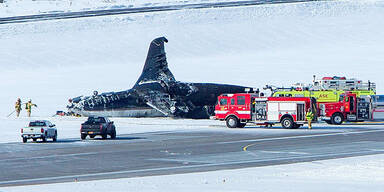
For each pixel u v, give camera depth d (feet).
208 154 376.89
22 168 315.58
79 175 282.97
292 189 212.02
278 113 627.05
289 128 622.54
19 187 237.66
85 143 478.18
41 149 428.97
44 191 220.64
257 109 635.25
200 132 581.12
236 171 282.56
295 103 620.49
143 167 312.09
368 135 521.24
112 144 464.24
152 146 440.86
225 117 645.10
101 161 344.90
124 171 296.10
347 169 273.33
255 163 321.73
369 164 292.81
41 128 485.15
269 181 237.25
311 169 284.82
